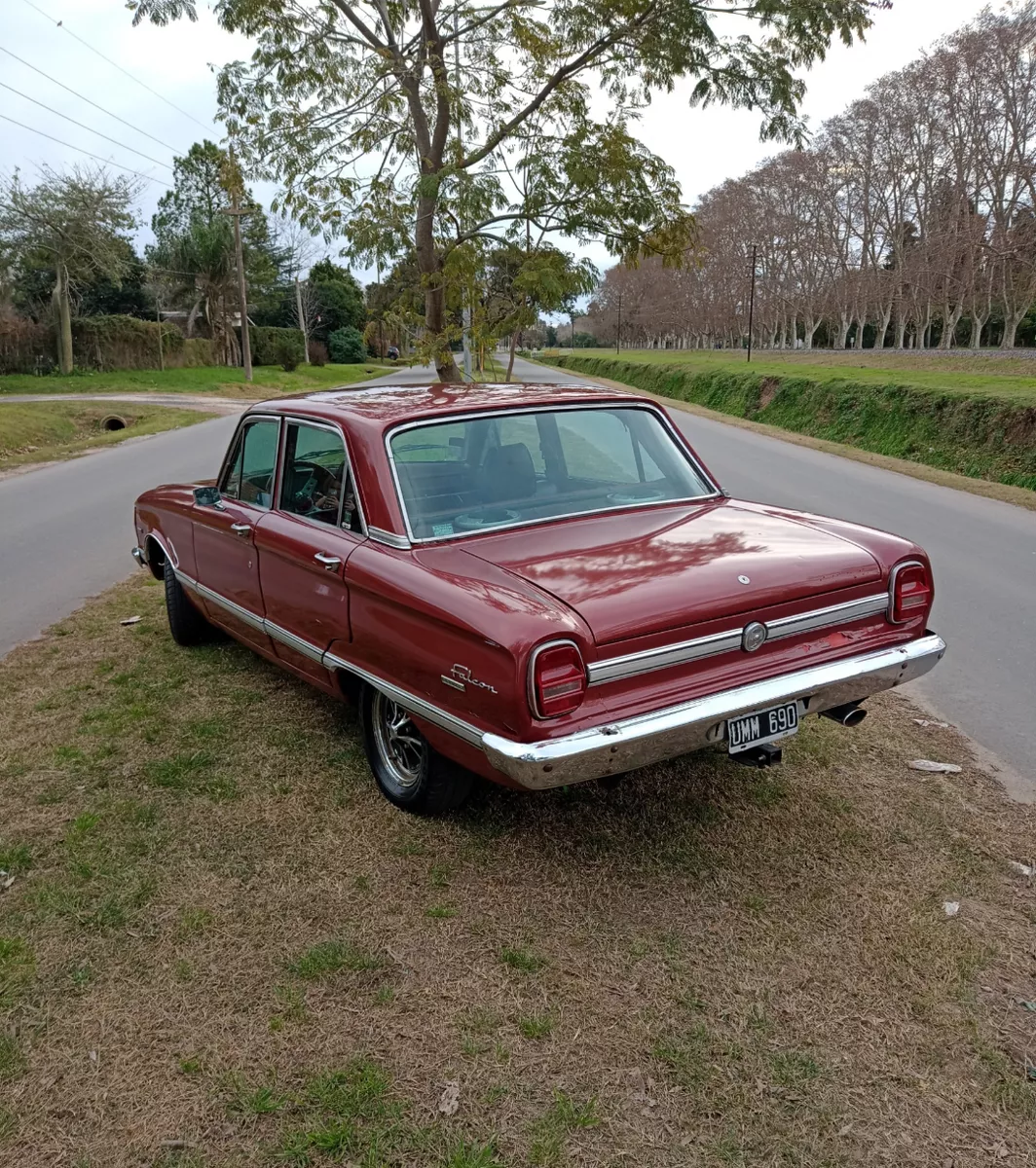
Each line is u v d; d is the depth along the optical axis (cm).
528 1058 250
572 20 895
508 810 380
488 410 387
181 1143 225
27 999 273
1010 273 6072
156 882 331
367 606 343
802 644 334
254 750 436
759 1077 242
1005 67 6925
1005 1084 240
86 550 906
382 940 299
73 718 475
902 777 414
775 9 824
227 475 487
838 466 1559
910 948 292
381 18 906
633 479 411
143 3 880
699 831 363
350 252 926
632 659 292
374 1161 218
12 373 4494
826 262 9825
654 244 925
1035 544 929
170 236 6028
